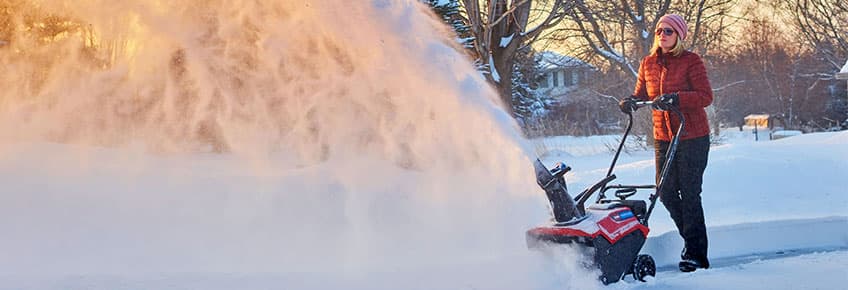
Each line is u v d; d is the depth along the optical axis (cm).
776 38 4859
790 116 4991
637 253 516
